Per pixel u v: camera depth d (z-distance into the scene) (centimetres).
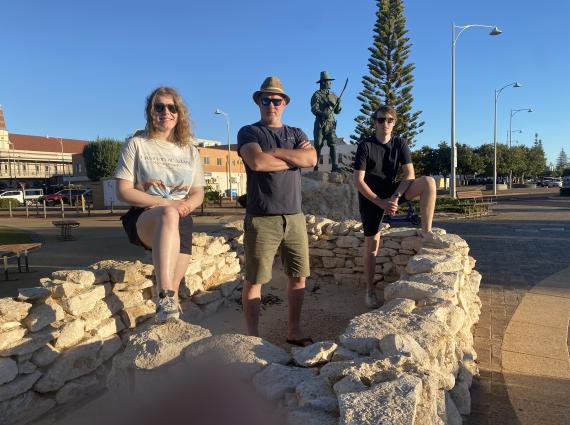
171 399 203
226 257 503
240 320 438
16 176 6900
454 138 2616
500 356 337
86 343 297
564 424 245
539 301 487
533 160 8531
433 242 439
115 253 986
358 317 239
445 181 5994
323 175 984
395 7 2742
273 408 179
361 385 164
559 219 1593
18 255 743
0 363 251
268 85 347
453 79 2586
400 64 2791
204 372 201
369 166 465
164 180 328
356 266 561
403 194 463
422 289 288
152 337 226
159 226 276
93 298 315
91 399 286
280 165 331
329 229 579
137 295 358
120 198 311
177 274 317
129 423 215
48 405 272
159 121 327
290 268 370
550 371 312
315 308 484
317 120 1198
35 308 284
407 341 196
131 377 222
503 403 267
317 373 191
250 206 347
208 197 3047
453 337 242
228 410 190
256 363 196
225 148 6962
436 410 160
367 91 2833
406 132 2883
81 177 5969
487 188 5272
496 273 649
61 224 1276
